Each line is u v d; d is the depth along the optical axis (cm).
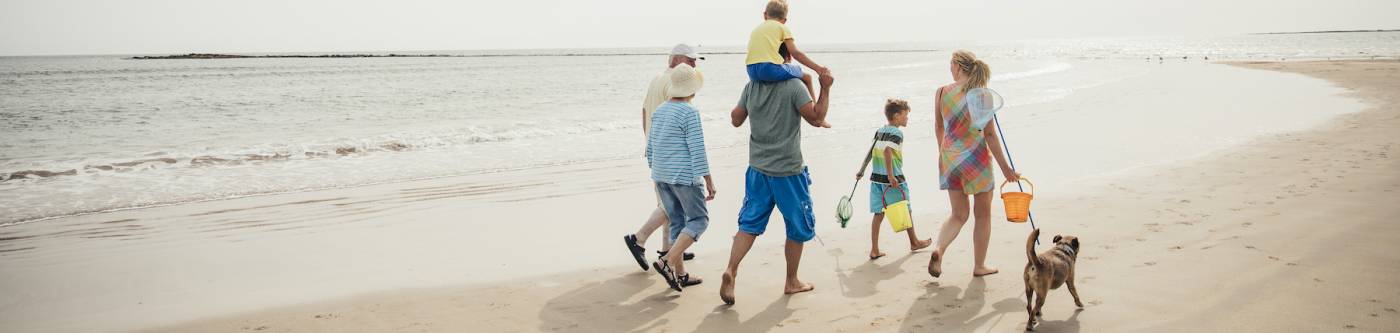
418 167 984
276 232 632
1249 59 5131
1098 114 1424
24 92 3094
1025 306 387
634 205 736
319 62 10538
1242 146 927
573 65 7712
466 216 686
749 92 401
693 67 451
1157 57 6456
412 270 507
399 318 406
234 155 1097
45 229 653
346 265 525
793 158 395
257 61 11769
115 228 653
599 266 510
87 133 1536
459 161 1035
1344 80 2209
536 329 384
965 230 569
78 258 554
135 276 505
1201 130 1115
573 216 685
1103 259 465
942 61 6519
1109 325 352
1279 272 415
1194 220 555
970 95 408
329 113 1964
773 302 416
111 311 431
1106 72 3462
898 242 542
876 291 427
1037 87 2408
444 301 435
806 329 371
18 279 499
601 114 1808
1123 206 618
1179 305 374
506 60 11188
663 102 476
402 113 1939
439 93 2820
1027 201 419
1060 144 1028
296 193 808
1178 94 1864
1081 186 716
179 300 450
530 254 548
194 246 587
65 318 420
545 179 885
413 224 655
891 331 361
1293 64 3725
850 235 568
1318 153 838
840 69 4919
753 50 389
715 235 593
